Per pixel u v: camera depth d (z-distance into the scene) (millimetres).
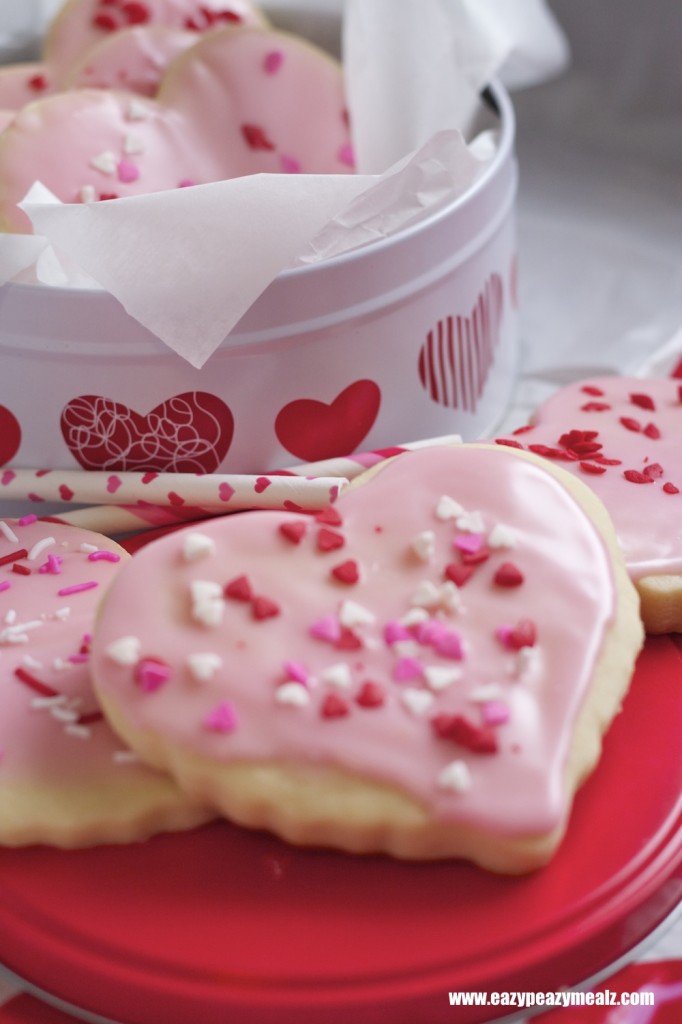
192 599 366
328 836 350
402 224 421
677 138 640
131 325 401
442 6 456
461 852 350
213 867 357
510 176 461
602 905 350
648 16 631
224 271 393
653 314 547
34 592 398
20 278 406
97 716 369
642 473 420
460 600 371
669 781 369
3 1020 348
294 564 375
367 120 465
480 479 392
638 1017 348
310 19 530
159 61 490
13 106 501
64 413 416
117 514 425
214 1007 339
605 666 365
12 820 356
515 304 496
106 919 348
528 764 347
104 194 436
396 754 348
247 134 465
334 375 420
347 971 339
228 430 420
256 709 352
